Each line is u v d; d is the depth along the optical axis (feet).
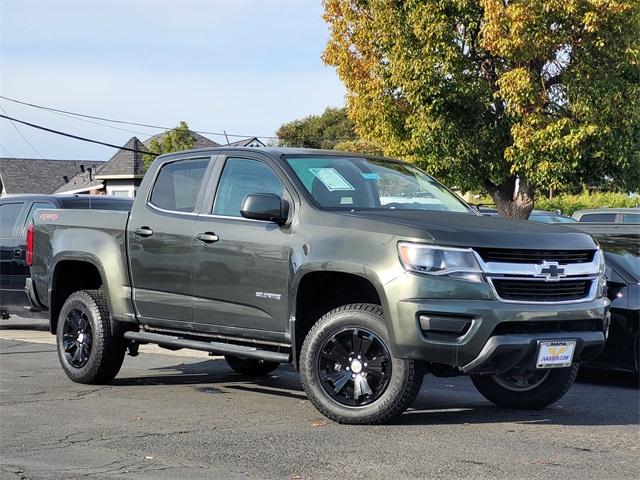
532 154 55.36
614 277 27.02
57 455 17.75
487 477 15.84
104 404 23.41
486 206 82.33
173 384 27.07
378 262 19.40
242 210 21.26
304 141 209.46
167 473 16.29
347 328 20.02
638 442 18.69
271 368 28.84
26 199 41.60
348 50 63.87
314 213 21.07
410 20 56.70
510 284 19.19
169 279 23.97
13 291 40.86
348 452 17.71
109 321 26.04
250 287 21.97
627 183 56.95
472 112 57.62
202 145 154.81
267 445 18.39
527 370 20.35
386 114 61.41
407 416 21.59
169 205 24.64
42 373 28.96
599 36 53.57
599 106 54.29
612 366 26.81
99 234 26.17
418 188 23.91
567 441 18.72
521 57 53.88
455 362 18.75
